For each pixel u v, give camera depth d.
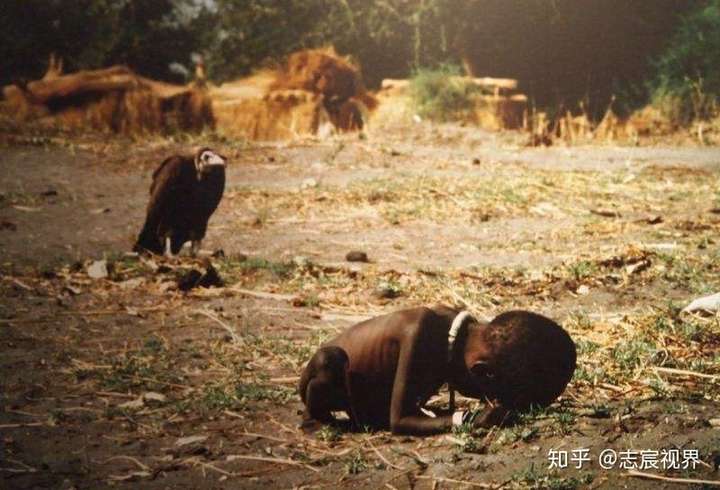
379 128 23.58
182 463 5.91
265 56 29.58
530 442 5.66
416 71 28.30
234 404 6.87
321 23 29.77
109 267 11.23
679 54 26.16
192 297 10.12
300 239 13.29
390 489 5.31
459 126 24.08
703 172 17.91
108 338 8.75
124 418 6.73
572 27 29.45
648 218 13.60
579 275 10.48
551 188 16.23
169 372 7.67
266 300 9.99
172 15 31.45
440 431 5.82
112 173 19.11
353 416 6.15
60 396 7.25
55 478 5.79
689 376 6.93
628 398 6.48
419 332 5.85
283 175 18.69
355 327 6.17
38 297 10.29
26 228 14.34
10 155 20.81
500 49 29.77
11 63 29.89
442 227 13.86
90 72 25.30
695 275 10.43
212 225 14.34
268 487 5.50
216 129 24.23
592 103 28.41
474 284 10.31
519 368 5.64
